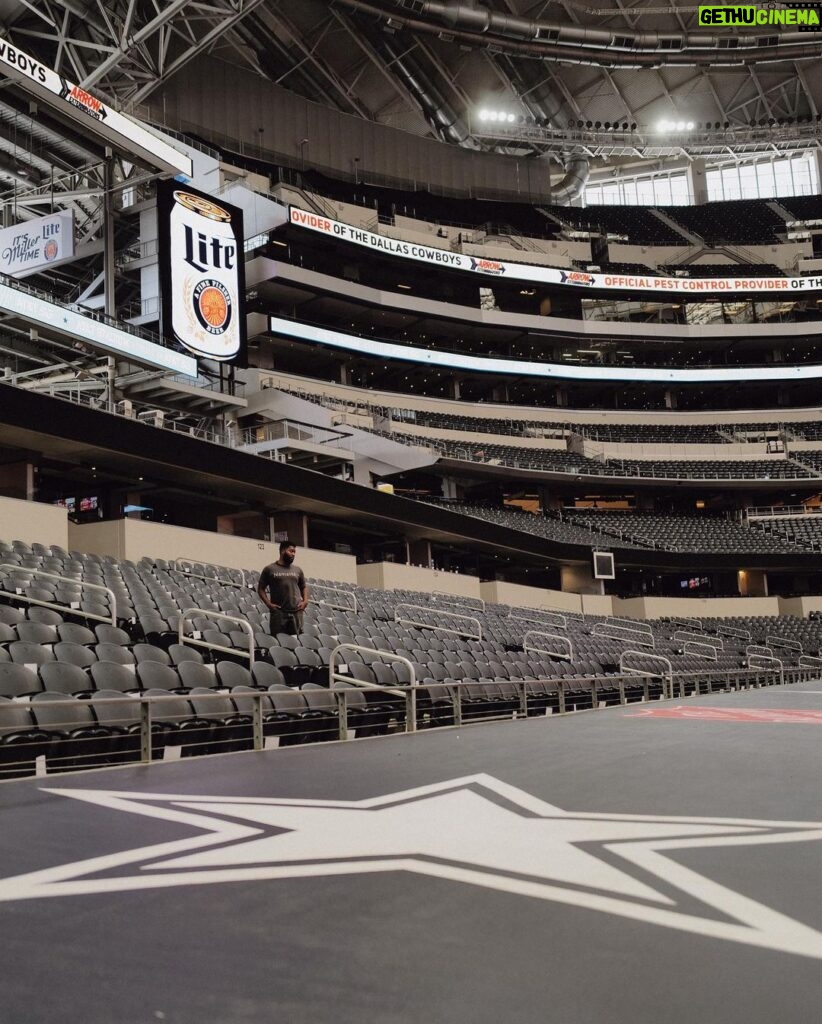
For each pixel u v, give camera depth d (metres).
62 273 26.62
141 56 29.33
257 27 41.47
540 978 2.19
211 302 24.55
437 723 10.91
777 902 2.75
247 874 3.17
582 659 19.45
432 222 46.91
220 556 19.22
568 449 41.47
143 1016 1.98
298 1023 1.94
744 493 43.91
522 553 31.02
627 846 3.51
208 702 7.95
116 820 4.08
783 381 44.41
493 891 2.94
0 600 11.15
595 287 43.75
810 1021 1.93
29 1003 2.06
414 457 31.20
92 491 20.80
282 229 36.03
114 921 2.66
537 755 6.25
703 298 45.22
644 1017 1.96
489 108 49.09
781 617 36.69
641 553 34.56
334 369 40.59
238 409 30.42
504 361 41.88
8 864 3.33
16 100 21.92
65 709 6.77
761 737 7.23
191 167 24.55
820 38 44.69
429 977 2.20
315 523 25.20
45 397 15.75
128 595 12.91
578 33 43.19
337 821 4.04
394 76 46.38
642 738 7.31
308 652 11.33
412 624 17.72
